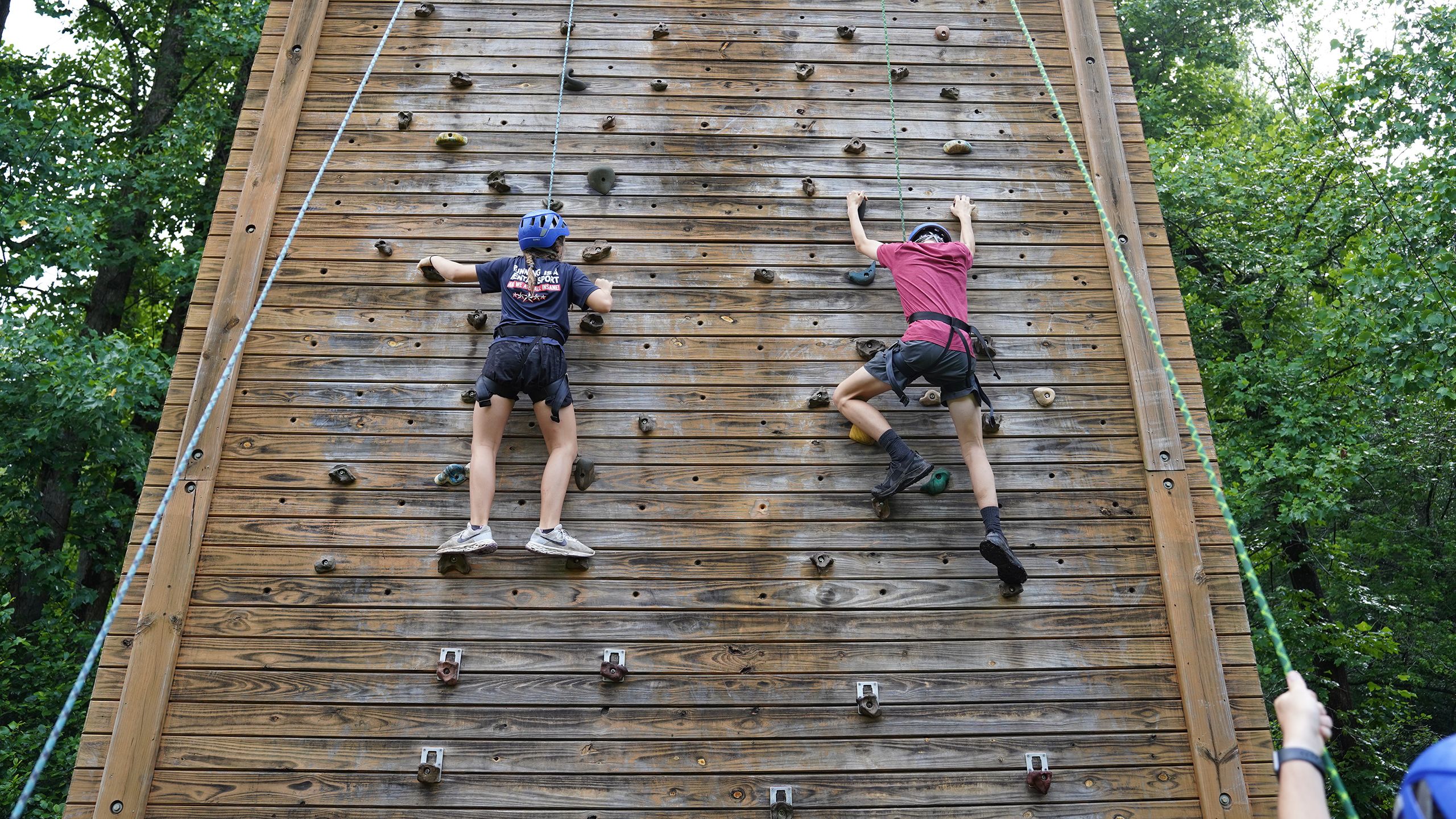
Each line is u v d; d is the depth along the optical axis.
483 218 5.25
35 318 10.93
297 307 4.97
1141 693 4.28
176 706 4.12
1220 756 4.09
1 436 10.73
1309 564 14.08
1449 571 17.52
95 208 12.34
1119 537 4.60
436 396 4.82
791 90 5.70
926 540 4.57
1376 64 10.88
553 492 4.36
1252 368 12.95
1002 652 4.34
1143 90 18.48
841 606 4.42
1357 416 12.68
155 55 15.26
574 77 5.66
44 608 13.01
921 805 4.05
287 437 4.68
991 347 4.99
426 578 4.42
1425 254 10.36
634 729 4.16
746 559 4.51
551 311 4.48
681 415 4.83
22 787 9.98
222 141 14.48
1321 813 1.87
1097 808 4.07
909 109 5.67
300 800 3.98
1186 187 13.59
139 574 4.40
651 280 5.13
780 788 4.05
